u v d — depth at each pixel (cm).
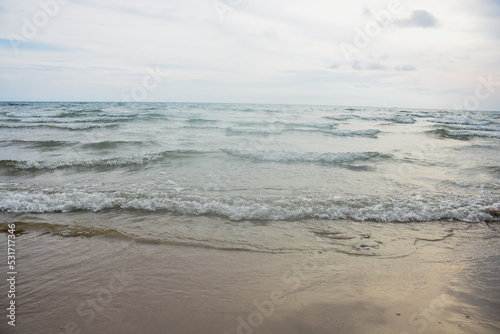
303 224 526
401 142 1638
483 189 753
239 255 409
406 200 648
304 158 1102
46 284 335
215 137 1605
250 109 4653
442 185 786
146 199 617
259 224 523
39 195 630
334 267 379
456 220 562
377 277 355
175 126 2062
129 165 966
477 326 267
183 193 682
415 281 348
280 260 396
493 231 515
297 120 2831
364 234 490
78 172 880
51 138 1487
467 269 380
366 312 286
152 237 463
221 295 314
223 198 631
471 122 3375
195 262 387
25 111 3434
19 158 1049
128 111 3597
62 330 262
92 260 390
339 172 916
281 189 725
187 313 284
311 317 277
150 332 259
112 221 527
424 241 468
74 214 560
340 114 4412
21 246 429
